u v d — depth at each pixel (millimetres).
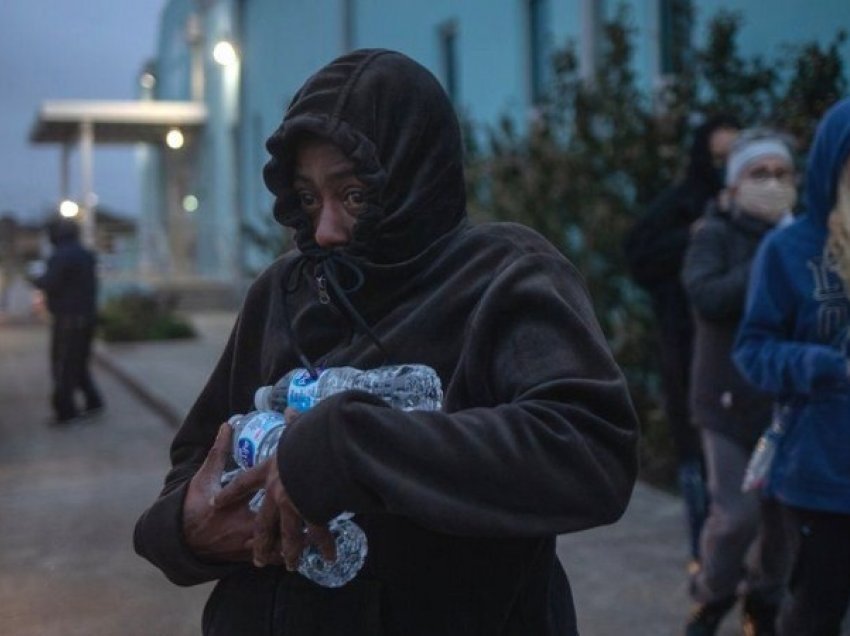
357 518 1442
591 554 4898
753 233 3648
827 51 5641
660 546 4984
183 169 28797
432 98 1474
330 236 1466
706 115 5855
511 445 1253
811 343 2822
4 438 9203
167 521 1475
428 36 12484
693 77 6125
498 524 1247
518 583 1437
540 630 1483
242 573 1533
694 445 4227
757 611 3504
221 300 23141
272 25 20172
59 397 9836
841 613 2793
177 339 17578
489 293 1392
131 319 17578
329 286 1483
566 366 1331
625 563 4762
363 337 1489
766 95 5832
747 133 3799
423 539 1424
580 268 6473
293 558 1301
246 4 22188
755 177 3668
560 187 6602
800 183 4922
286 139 1447
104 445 8781
